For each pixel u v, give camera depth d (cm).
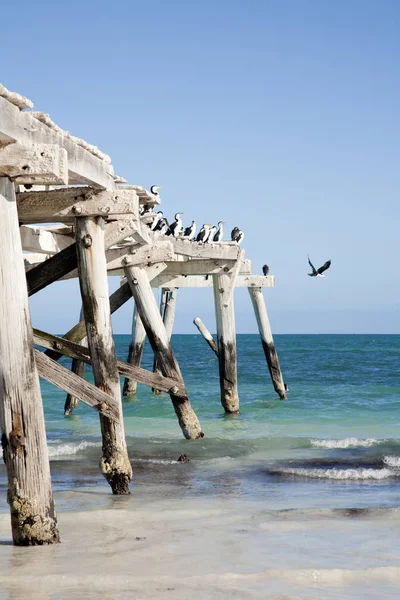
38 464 773
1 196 746
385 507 1034
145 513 983
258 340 14425
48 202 970
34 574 713
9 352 740
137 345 2594
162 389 1577
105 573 722
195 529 905
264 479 1274
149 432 1864
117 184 1093
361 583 711
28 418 754
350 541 853
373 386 3238
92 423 2109
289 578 719
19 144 740
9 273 742
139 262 1500
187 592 678
